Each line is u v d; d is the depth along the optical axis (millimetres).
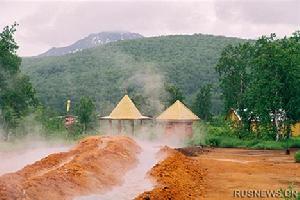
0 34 54875
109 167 22484
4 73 55812
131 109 50594
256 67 54531
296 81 50875
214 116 95000
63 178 17109
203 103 84500
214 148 46875
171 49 151625
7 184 14445
